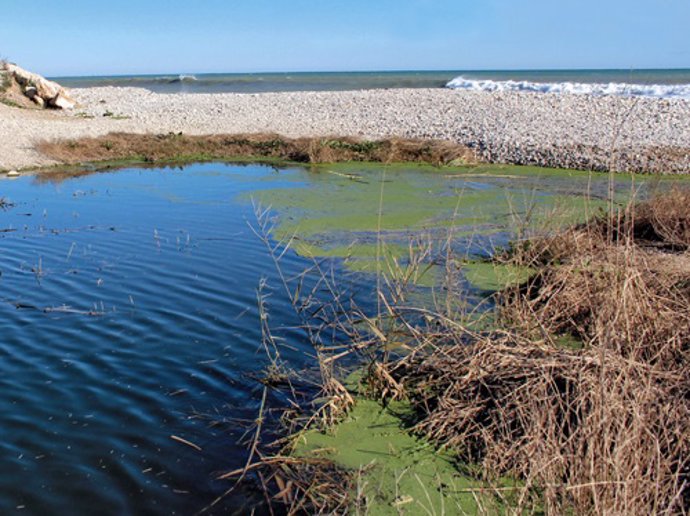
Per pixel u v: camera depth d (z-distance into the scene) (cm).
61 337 648
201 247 952
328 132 2052
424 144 1752
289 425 500
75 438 482
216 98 3092
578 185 1333
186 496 423
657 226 838
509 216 1085
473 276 794
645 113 2069
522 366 475
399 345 541
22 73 2581
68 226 1080
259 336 646
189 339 642
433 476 430
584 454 367
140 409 521
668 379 428
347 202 1237
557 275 654
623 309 467
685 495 351
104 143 1888
